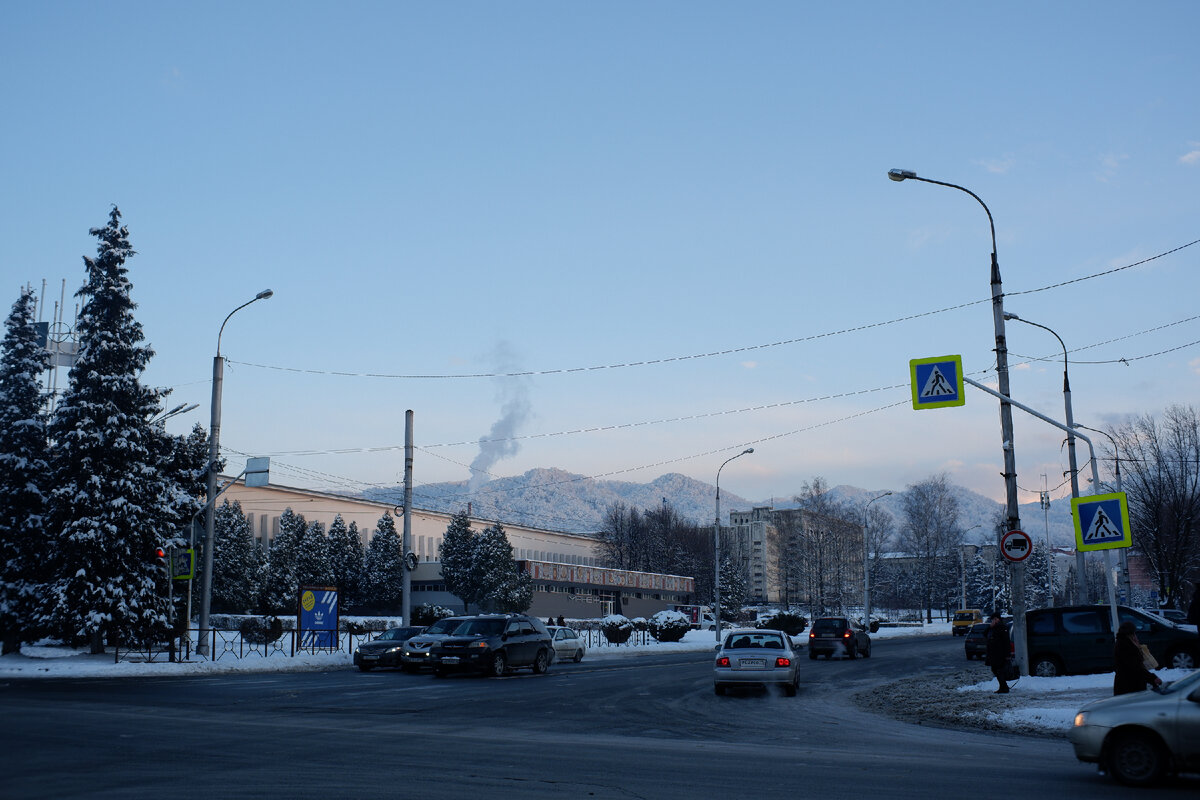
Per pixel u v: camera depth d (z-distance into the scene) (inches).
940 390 919.7
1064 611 1039.0
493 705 852.6
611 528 5319.9
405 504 1669.5
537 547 4749.0
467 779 458.3
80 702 824.3
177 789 426.0
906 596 5762.8
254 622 1723.7
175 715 731.4
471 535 3346.5
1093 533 789.2
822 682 1187.9
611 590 4018.2
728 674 978.1
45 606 1397.6
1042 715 722.8
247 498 3412.9
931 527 4869.6
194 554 1434.5
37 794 413.1
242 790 424.2
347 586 3459.6
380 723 698.8
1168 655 981.2
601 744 597.3
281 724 681.6
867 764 517.3
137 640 1459.2
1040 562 5157.5
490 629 1266.0
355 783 443.8
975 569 5369.1
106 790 422.6
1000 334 997.2
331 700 880.3
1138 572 3016.7
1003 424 991.6
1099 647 1010.1
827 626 1710.1
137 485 1450.5
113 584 1392.7
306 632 1708.9
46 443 1530.5
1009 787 442.9
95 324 1464.1
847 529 4658.0
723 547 5049.2
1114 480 2186.3
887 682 1174.3
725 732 679.1
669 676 1251.8
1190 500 2102.6
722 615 4571.9
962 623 3031.5
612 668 1449.3
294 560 3120.1
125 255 1498.5
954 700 869.8
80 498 1392.7
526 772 481.1
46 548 1448.1
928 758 545.0
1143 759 445.1
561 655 1600.6
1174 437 2146.9
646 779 462.3
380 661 1378.0
